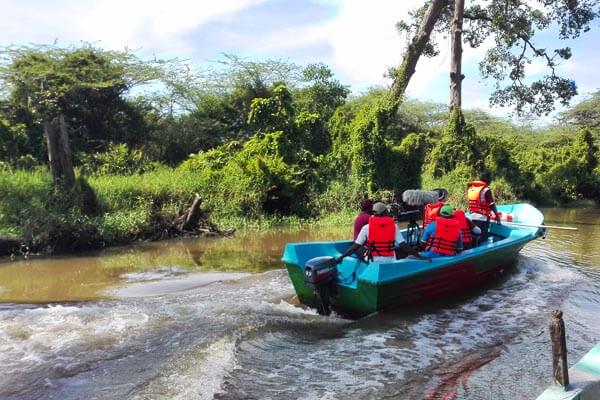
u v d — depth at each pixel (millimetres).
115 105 22328
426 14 22547
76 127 21281
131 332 5793
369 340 5918
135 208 13195
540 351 5652
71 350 5293
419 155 19344
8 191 11711
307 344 5754
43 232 10828
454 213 7898
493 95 27062
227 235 13328
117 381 4668
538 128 45188
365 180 18188
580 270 9461
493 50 26672
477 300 7602
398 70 22391
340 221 15766
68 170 12406
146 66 22828
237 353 5363
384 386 4785
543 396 3391
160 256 10609
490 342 5910
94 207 12398
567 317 6762
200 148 23406
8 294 7676
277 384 4762
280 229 14492
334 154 18984
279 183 16297
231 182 15609
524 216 11305
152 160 21281
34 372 4812
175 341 5559
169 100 24328
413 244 8594
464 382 4898
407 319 6691
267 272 9094
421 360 5383
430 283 7250
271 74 25578
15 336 5637
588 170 26141
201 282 8375
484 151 24453
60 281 8469
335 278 6852
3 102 19516
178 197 14234
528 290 8125
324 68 25953
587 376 3621
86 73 20984
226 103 24359
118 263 9898
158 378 4742
